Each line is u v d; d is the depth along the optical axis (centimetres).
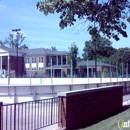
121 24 888
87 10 813
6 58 6366
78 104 927
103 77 3834
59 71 6106
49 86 1853
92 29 898
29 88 1831
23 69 6469
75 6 793
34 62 6781
